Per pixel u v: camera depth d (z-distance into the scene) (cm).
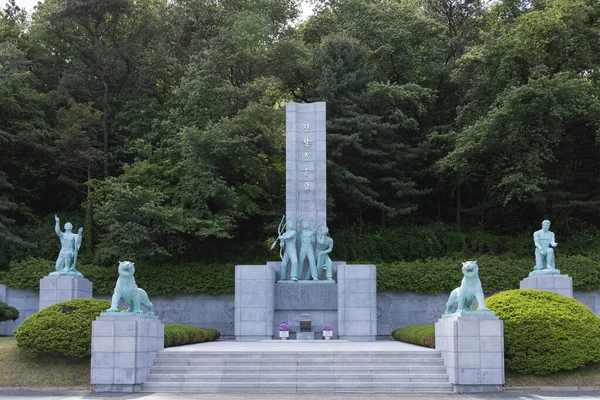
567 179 3291
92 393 1459
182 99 3375
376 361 1608
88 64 3666
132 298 1589
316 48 3534
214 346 1959
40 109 3494
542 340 1558
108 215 2781
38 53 3666
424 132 3581
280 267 2705
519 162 3000
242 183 3192
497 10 3578
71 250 2489
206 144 2966
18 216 3362
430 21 3606
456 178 3431
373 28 3600
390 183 3428
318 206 2812
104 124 3534
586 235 3127
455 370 1465
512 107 2859
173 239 2977
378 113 3416
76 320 1652
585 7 3050
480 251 3228
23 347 1633
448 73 3588
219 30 3588
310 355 1636
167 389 1498
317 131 2862
